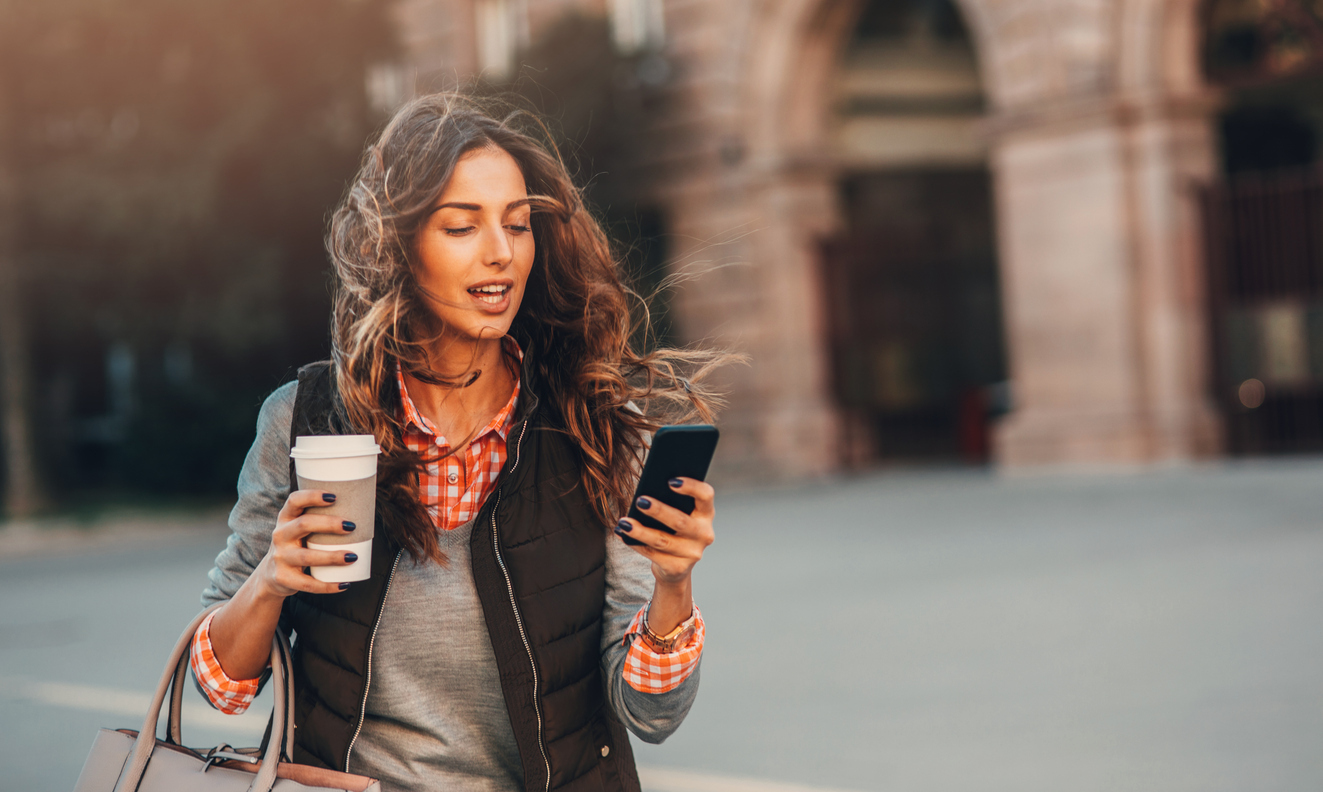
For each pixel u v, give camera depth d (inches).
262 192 796.6
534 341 86.0
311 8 802.8
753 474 833.5
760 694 254.8
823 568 423.8
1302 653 251.4
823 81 853.2
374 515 74.9
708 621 344.2
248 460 84.7
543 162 84.6
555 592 80.4
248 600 76.0
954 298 914.7
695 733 228.1
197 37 796.0
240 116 791.1
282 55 802.2
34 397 852.6
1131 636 280.1
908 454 919.7
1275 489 529.7
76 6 792.3
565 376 83.9
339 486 72.7
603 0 921.5
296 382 85.5
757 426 858.1
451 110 83.4
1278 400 673.6
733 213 870.4
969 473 758.5
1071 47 699.4
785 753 211.5
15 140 842.2
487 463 83.8
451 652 80.9
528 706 79.2
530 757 79.4
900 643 294.5
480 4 1003.3
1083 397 702.5
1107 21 690.2
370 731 82.1
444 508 83.0
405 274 81.7
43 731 264.7
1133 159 685.9
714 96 875.4
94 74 816.9
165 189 788.6
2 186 827.4
